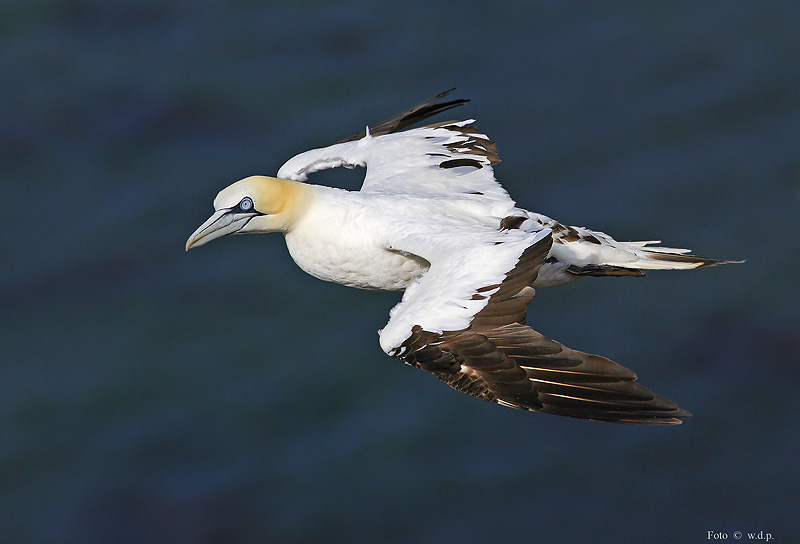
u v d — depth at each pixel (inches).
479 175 498.3
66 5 1231.5
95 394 797.9
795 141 983.6
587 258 474.6
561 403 346.0
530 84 1077.8
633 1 1185.4
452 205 466.0
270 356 819.4
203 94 1079.6
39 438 769.6
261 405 785.6
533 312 828.0
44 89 1099.3
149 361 819.4
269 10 1213.7
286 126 1034.7
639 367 784.3
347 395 788.6
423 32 1157.1
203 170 984.9
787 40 1111.0
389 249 449.7
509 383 350.9
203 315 850.8
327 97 1074.1
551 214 924.6
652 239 896.9
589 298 837.2
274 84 1091.3
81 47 1165.1
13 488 741.3
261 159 998.4
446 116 1032.8
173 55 1144.2
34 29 1198.3
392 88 1076.5
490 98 1057.5
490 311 367.2
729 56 1096.2
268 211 466.6
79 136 1035.9
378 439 756.0
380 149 520.7
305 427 771.4
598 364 350.3
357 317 844.6
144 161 1002.7
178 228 926.4
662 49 1114.1
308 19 1189.7
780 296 828.0
